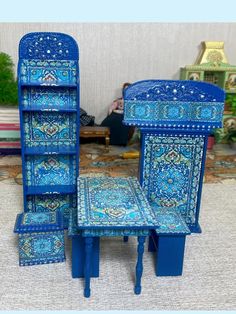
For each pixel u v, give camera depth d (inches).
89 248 81.2
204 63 210.4
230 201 139.3
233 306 82.6
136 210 86.0
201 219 124.0
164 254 91.0
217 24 219.3
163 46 219.6
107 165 179.2
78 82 104.4
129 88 97.6
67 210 121.2
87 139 219.3
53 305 81.6
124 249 105.1
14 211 126.3
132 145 218.1
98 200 90.4
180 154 105.2
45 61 105.4
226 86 213.9
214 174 169.0
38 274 92.5
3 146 188.7
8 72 187.2
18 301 82.6
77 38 212.1
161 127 100.4
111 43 215.6
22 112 105.5
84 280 90.6
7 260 98.0
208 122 101.0
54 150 111.4
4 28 202.7
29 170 115.3
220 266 97.7
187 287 89.0
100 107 228.2
